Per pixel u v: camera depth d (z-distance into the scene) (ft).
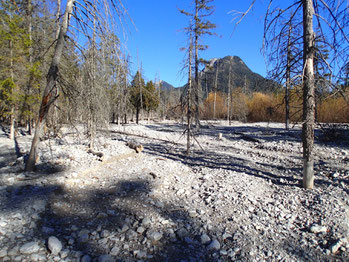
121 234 11.73
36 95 42.01
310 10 16.19
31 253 9.95
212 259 9.94
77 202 15.28
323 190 17.37
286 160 29.60
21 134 54.39
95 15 17.26
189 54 28.04
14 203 14.20
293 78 16.52
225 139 52.13
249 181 19.93
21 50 39.37
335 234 11.57
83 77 20.10
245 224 12.76
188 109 30.25
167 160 27.91
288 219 13.29
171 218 13.39
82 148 31.45
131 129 65.67
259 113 113.19
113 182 19.30
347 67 14.78
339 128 50.96
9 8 38.45
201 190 17.74
